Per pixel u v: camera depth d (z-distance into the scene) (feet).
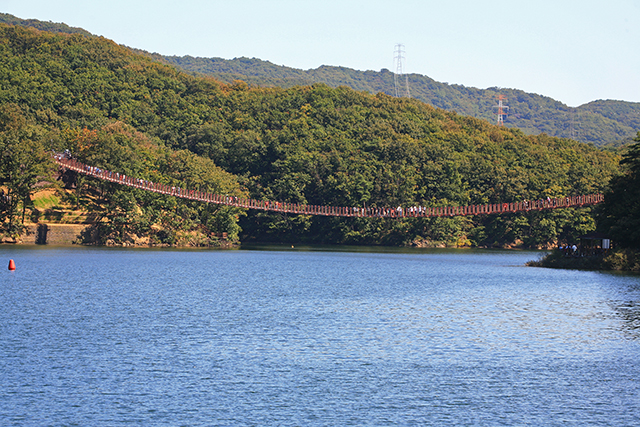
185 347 128.36
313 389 103.45
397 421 90.63
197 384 104.83
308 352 126.31
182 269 291.38
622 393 103.91
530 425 90.27
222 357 121.29
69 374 108.58
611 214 329.72
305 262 363.56
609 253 318.45
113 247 428.97
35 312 162.50
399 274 293.23
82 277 242.58
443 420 91.35
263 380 107.65
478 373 113.80
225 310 173.47
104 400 96.53
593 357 125.59
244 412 92.79
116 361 116.98
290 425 88.38
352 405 96.48
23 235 416.87
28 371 109.60
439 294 215.72
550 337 143.13
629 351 130.41
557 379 110.93
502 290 228.22
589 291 225.56
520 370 116.06
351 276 279.90
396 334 144.36
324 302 192.75
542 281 261.03
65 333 138.51
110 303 180.45
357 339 138.62
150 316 161.27
